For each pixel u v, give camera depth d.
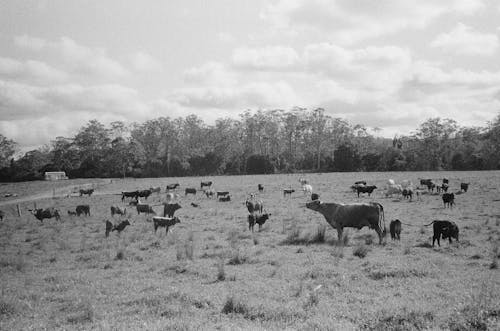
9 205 54.03
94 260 17.34
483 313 8.09
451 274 12.86
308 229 23.56
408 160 112.12
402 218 26.97
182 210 37.06
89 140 122.88
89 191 59.47
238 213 32.97
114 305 10.70
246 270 14.05
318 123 127.12
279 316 9.18
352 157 108.94
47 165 123.12
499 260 14.60
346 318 8.98
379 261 14.71
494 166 105.25
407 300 10.18
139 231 25.58
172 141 130.12
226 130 133.50
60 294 12.30
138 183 78.25
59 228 29.06
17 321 9.80
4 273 15.93
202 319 9.15
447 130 113.62
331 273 13.12
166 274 14.20
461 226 23.14
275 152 136.38
